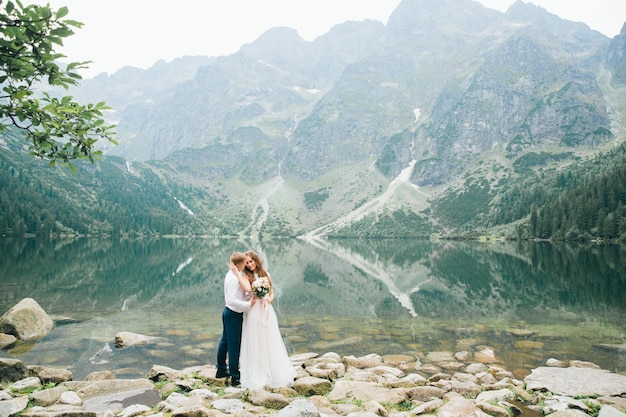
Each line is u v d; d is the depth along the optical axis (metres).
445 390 11.74
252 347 11.05
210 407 9.34
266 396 9.81
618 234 126.56
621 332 20.53
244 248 153.88
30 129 8.24
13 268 52.69
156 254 100.88
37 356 16.08
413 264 74.75
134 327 21.69
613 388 11.78
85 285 38.72
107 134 8.84
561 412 9.48
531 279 45.31
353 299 33.25
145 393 10.94
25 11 6.81
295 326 22.67
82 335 19.67
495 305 29.23
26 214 173.50
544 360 15.69
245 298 11.32
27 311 20.17
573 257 76.94
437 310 27.61
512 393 10.99
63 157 8.76
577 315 25.12
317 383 11.04
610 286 38.03
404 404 10.55
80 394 10.72
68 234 199.75
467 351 17.16
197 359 15.75
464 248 132.00
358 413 8.84
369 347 18.02
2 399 9.69
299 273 59.56
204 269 61.81
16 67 7.28
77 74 8.04
